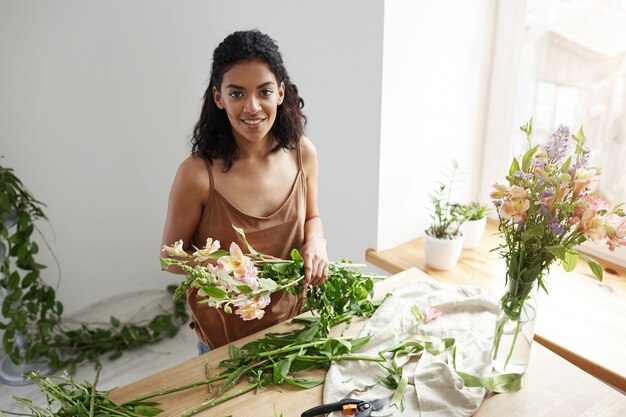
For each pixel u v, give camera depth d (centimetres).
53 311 207
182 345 230
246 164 112
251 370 96
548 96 172
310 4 172
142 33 200
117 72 202
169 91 214
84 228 222
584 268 163
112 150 214
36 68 188
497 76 181
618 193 162
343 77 171
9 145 195
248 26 197
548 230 81
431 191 188
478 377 91
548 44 166
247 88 97
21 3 178
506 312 89
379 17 149
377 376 93
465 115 184
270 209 115
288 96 113
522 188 82
